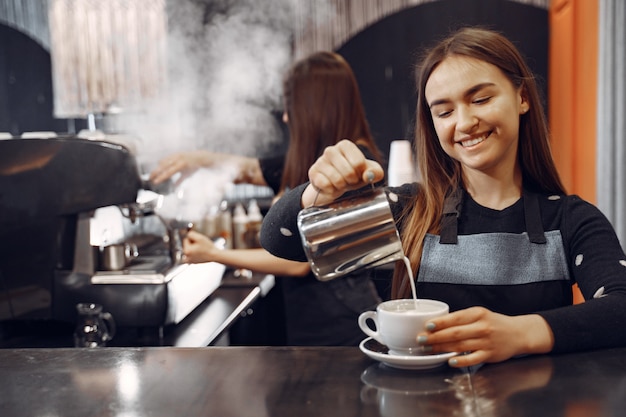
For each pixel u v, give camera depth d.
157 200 2.36
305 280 2.26
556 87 4.29
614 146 3.04
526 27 4.52
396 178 4.09
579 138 3.83
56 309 2.13
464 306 1.43
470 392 0.89
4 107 4.75
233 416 0.84
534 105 1.46
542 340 1.04
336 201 1.11
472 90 1.34
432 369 1.00
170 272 2.15
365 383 0.94
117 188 2.07
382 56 4.59
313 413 0.84
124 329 2.16
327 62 2.27
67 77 3.32
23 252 2.12
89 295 2.11
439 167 1.50
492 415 0.81
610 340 1.08
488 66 1.36
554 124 4.37
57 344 2.04
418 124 1.50
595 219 1.42
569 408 0.82
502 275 1.42
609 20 3.03
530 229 1.44
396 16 4.56
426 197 1.48
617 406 0.83
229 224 3.43
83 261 2.11
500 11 4.52
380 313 1.06
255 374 0.99
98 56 3.32
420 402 0.86
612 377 0.93
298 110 2.26
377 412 0.84
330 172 1.13
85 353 1.11
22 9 4.69
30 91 4.74
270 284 3.02
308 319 2.25
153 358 1.07
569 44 3.88
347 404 0.87
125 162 2.06
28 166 2.08
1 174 2.09
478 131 1.35
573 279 1.45
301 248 1.38
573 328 1.06
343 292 2.21
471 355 0.98
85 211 2.08
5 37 4.71
